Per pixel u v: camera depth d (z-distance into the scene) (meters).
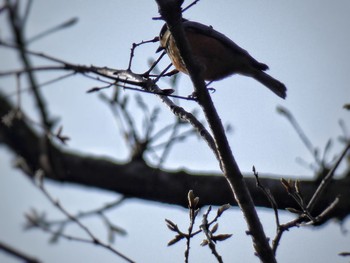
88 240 7.16
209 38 10.79
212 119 7.04
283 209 11.84
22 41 10.41
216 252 6.63
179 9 6.72
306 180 11.74
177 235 6.82
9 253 4.55
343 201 10.97
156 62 7.78
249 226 6.85
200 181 12.52
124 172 12.70
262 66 10.96
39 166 13.15
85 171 13.05
